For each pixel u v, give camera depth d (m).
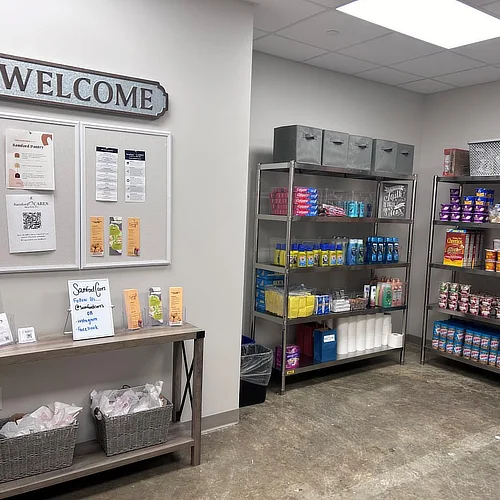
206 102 2.95
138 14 2.64
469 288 4.45
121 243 2.69
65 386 2.60
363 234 4.93
